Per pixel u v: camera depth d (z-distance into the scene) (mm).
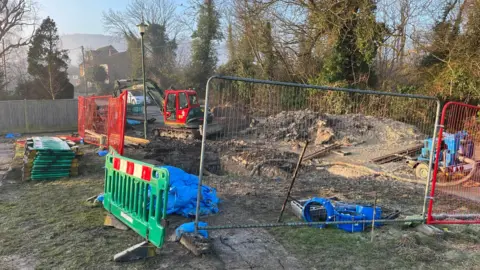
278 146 14195
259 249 4406
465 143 8703
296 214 5656
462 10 17625
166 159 11359
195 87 37500
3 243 4422
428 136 12977
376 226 5297
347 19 20047
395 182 8727
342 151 12539
